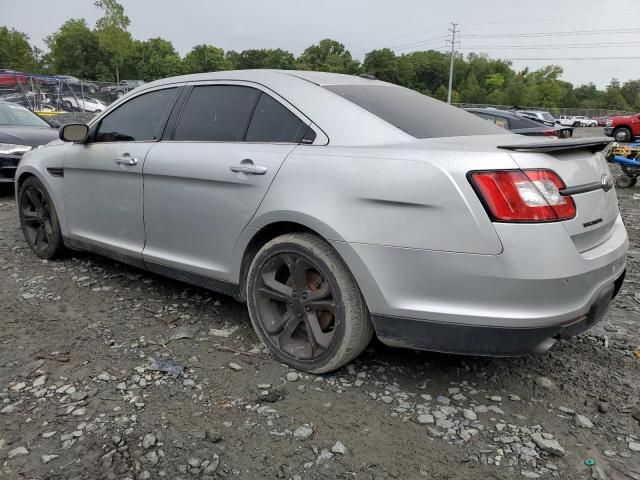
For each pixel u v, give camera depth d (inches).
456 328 96.8
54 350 125.2
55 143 185.6
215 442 93.5
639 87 5000.0
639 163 429.1
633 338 139.0
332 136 112.1
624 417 103.7
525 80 4522.6
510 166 93.6
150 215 143.9
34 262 189.9
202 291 163.6
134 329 136.8
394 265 99.7
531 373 118.9
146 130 150.3
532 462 90.6
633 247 239.1
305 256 111.0
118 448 91.5
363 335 108.3
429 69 4598.9
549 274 91.9
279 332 120.4
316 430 97.3
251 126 126.4
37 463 87.7
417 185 96.6
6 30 2554.1
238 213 121.4
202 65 3299.7
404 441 95.0
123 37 2329.0
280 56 4165.8
